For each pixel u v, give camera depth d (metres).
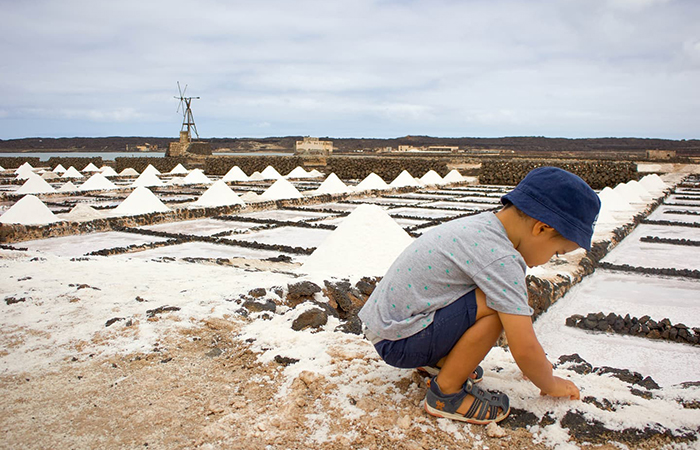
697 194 16.28
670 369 3.15
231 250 7.37
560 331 3.90
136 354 2.30
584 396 1.76
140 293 3.30
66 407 1.83
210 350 2.36
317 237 8.56
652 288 5.12
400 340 1.64
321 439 1.58
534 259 1.63
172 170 28.09
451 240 1.58
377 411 1.72
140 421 1.73
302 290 3.32
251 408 1.79
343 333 2.44
